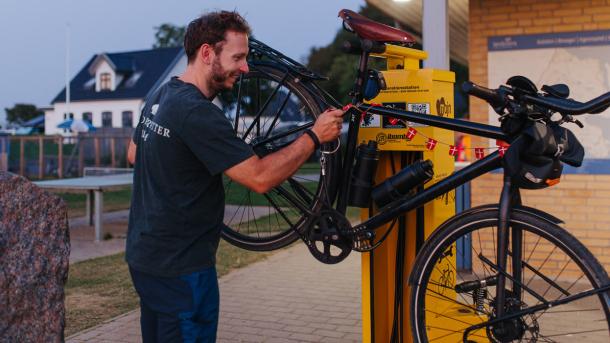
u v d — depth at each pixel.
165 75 50.19
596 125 6.25
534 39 6.42
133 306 5.55
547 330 4.38
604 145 6.24
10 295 2.56
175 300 2.68
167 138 2.64
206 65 2.72
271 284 6.29
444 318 3.23
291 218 3.39
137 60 52.25
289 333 4.72
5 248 2.56
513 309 2.81
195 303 2.67
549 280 2.83
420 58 3.60
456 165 8.17
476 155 3.17
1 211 2.57
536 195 6.48
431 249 2.92
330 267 7.04
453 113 3.58
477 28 6.60
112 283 6.45
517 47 6.48
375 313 3.54
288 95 3.41
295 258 7.59
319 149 3.20
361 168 3.19
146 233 2.71
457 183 3.00
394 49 3.31
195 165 2.66
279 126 3.63
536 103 2.67
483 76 6.60
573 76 6.32
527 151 2.66
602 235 6.29
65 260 2.70
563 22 6.32
